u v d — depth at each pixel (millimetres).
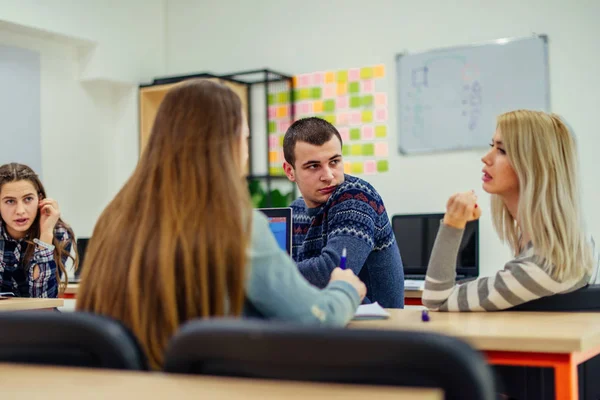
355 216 2025
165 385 688
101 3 4883
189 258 1092
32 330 853
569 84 3910
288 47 4859
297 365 726
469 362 673
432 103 4297
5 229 2994
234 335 746
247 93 4965
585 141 3861
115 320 856
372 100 4512
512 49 4055
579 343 1203
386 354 693
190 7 5309
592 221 3820
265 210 2092
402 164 4402
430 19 4328
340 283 1314
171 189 1139
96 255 1191
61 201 4840
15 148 4527
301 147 2129
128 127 5184
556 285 1562
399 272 2213
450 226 1651
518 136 1613
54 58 4805
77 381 722
